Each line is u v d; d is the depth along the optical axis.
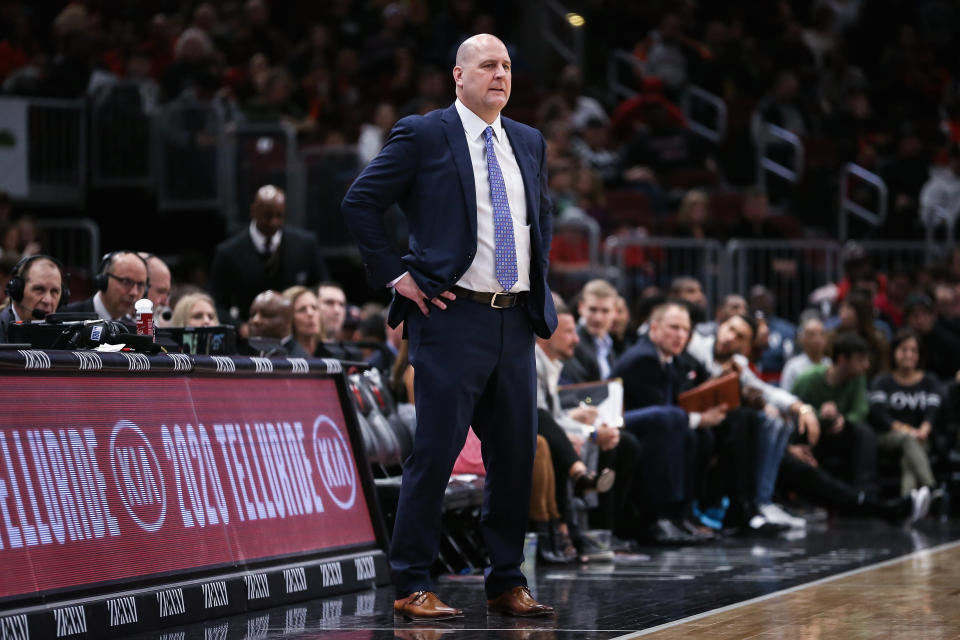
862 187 46.22
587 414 20.81
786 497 29.05
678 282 28.69
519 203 13.93
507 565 14.02
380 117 39.16
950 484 29.44
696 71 49.88
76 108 36.12
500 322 13.82
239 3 46.75
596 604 14.74
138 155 35.91
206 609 13.49
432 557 13.87
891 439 29.12
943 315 33.56
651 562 19.64
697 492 24.14
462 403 13.65
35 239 29.33
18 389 12.28
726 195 42.00
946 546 21.59
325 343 21.34
